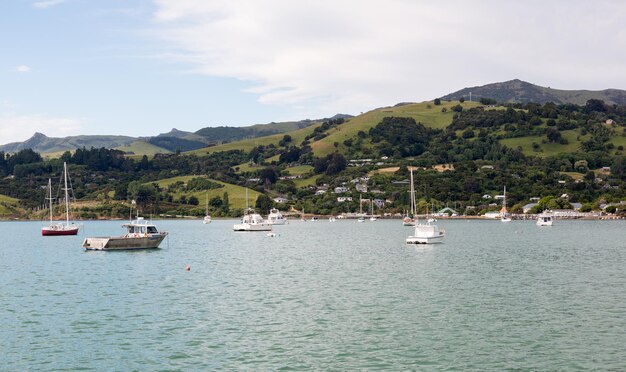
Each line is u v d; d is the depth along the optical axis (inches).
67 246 5546.3
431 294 2632.9
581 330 1973.4
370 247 5196.9
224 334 1930.4
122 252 4746.6
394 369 1599.4
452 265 3713.1
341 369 1596.9
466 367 1612.9
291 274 3316.9
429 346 1797.5
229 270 3521.2
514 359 1678.2
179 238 6697.8
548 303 2420.0
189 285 2920.8
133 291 2748.5
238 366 1621.6
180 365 1631.4
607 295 2598.4
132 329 1996.8
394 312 2250.2
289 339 1871.3
